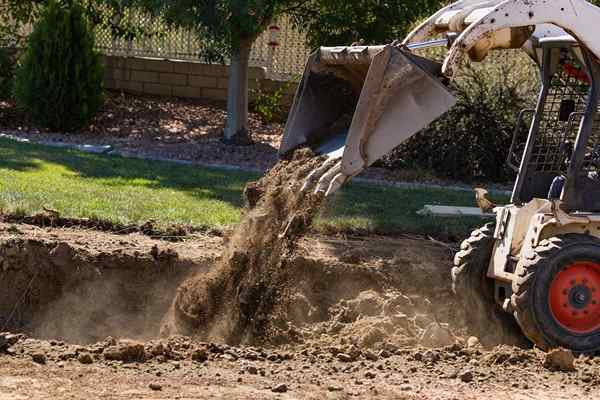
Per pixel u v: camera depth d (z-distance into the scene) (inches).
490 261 551.5
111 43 1311.5
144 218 689.6
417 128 484.1
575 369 469.7
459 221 743.1
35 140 1040.8
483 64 1027.3
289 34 1288.1
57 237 627.8
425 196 854.5
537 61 543.8
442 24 533.3
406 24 1031.0
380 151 489.7
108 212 689.6
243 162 1004.6
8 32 1240.2
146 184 814.5
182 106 1261.1
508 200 877.2
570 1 486.0
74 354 425.7
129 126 1150.3
